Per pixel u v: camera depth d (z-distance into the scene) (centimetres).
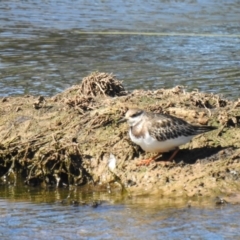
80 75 2405
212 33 3281
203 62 2647
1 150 1538
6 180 1524
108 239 1152
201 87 2231
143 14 3725
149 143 1354
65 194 1420
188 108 1576
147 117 1366
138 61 2664
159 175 1379
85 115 1580
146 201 1316
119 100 1641
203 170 1363
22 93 2123
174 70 2500
